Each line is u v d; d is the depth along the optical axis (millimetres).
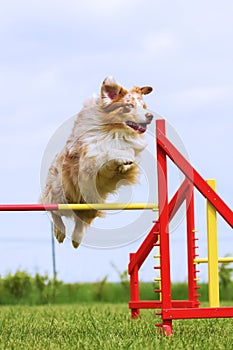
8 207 7664
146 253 9211
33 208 7699
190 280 8836
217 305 7457
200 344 6652
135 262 9297
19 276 16219
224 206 7445
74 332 7801
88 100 8281
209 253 7500
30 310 12352
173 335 7297
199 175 7453
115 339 7035
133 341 6797
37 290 16281
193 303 8742
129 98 8023
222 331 7734
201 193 7473
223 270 16125
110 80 8102
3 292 16141
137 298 9344
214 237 7508
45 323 8977
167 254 7289
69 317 9922
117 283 16797
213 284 7480
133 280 9359
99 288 16703
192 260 8820
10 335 7688
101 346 6586
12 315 10578
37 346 6719
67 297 16469
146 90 8156
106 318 9406
